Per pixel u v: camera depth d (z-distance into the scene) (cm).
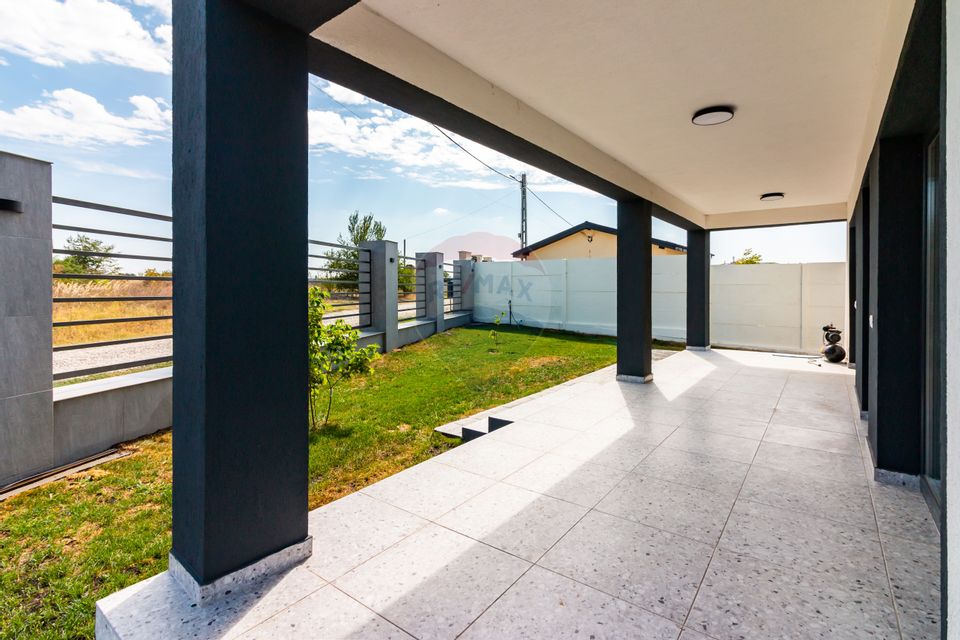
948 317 107
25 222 319
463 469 298
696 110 346
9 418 313
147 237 452
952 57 104
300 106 192
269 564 186
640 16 229
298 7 175
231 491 174
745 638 151
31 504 286
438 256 577
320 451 381
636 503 250
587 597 173
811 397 496
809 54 264
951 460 105
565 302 1073
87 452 364
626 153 448
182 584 178
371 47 227
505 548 206
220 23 165
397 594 175
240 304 174
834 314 899
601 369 669
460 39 252
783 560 195
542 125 354
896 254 267
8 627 183
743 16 229
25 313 320
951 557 104
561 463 308
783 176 534
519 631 155
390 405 503
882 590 175
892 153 266
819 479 280
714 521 229
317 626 159
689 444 346
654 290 1123
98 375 496
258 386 181
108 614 164
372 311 809
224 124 167
